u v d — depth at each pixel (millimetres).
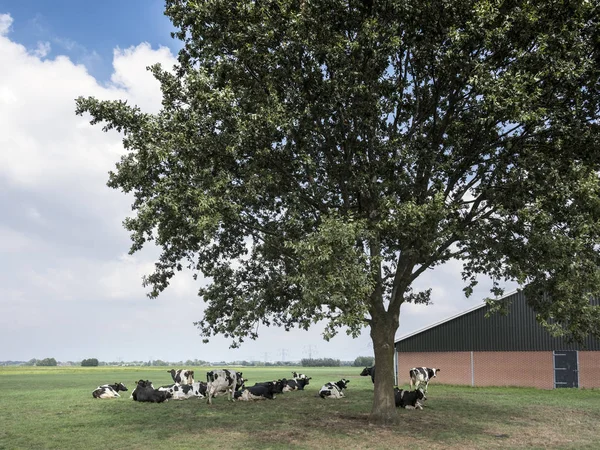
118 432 16125
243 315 19531
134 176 17125
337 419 19062
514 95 13820
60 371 85750
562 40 14289
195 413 20547
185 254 20484
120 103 16625
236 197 16391
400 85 17328
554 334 17734
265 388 25844
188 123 15844
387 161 16625
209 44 16641
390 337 18609
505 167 16094
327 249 13664
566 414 21828
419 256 16547
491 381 37281
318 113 16453
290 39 15578
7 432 16031
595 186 14250
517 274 15805
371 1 15992
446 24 15719
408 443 14828
